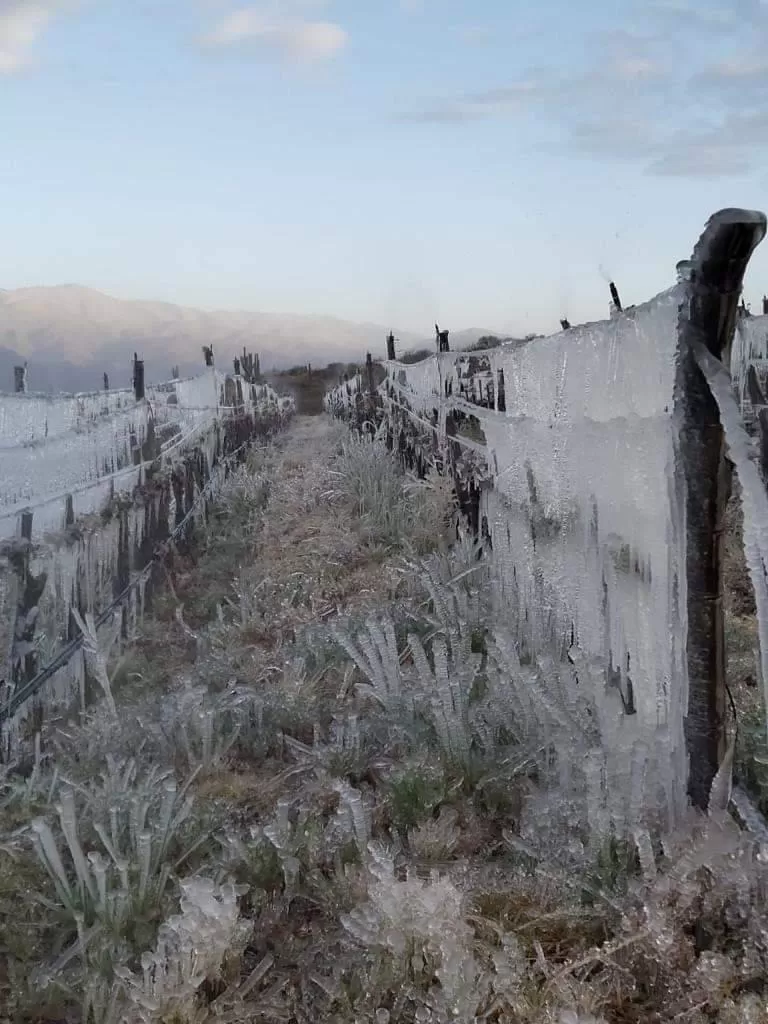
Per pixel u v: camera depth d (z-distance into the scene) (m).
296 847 2.86
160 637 6.37
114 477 6.40
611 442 2.98
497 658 3.52
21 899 2.84
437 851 2.80
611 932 2.27
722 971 1.98
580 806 2.63
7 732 4.01
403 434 9.85
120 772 3.80
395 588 5.90
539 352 4.08
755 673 3.72
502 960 2.02
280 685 4.46
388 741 3.70
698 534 2.30
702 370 2.19
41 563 4.58
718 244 2.07
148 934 2.60
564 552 3.69
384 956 2.19
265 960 2.38
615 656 3.13
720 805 2.29
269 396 23.92
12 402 5.54
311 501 9.48
